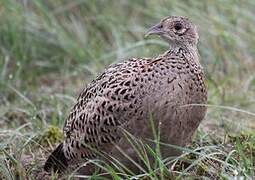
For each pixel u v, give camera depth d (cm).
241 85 1894
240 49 2033
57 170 1398
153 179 1240
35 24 2122
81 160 1343
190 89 1264
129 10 2228
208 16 2091
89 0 2216
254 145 1436
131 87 1258
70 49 2097
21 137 1508
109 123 1276
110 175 1323
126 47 1998
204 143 1484
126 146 1278
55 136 1566
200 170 1345
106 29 2172
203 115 1302
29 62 2070
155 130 1261
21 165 1389
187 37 1313
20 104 1803
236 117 1709
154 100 1249
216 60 1922
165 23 1327
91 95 1310
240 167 1280
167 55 1291
